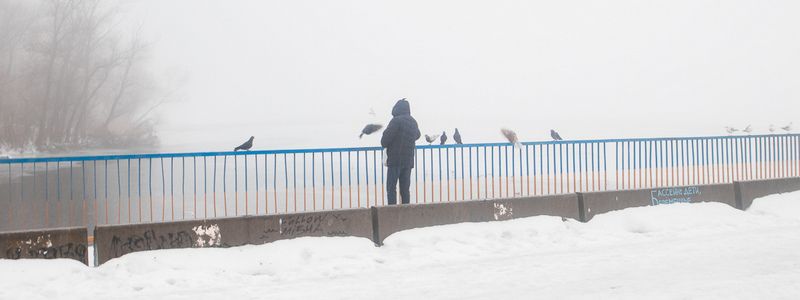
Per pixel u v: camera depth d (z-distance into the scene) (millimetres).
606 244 9984
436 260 8984
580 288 7113
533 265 8438
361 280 7852
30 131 68438
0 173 37812
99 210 21234
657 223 11297
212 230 9195
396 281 7742
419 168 30531
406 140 11695
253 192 24906
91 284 7793
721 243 9672
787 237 10023
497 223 10680
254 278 8148
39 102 68562
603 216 11484
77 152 70938
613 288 7055
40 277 7949
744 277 7348
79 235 8617
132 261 8492
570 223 11172
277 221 9539
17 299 7215
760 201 12992
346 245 9578
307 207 19891
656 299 6516
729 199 12930
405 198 11938
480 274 7992
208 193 25234
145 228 8930
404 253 9359
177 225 9070
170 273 8227
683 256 8773
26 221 19000
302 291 7355
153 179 32531
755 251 8953
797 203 12898
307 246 9383
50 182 32250
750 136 17484
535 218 10969
